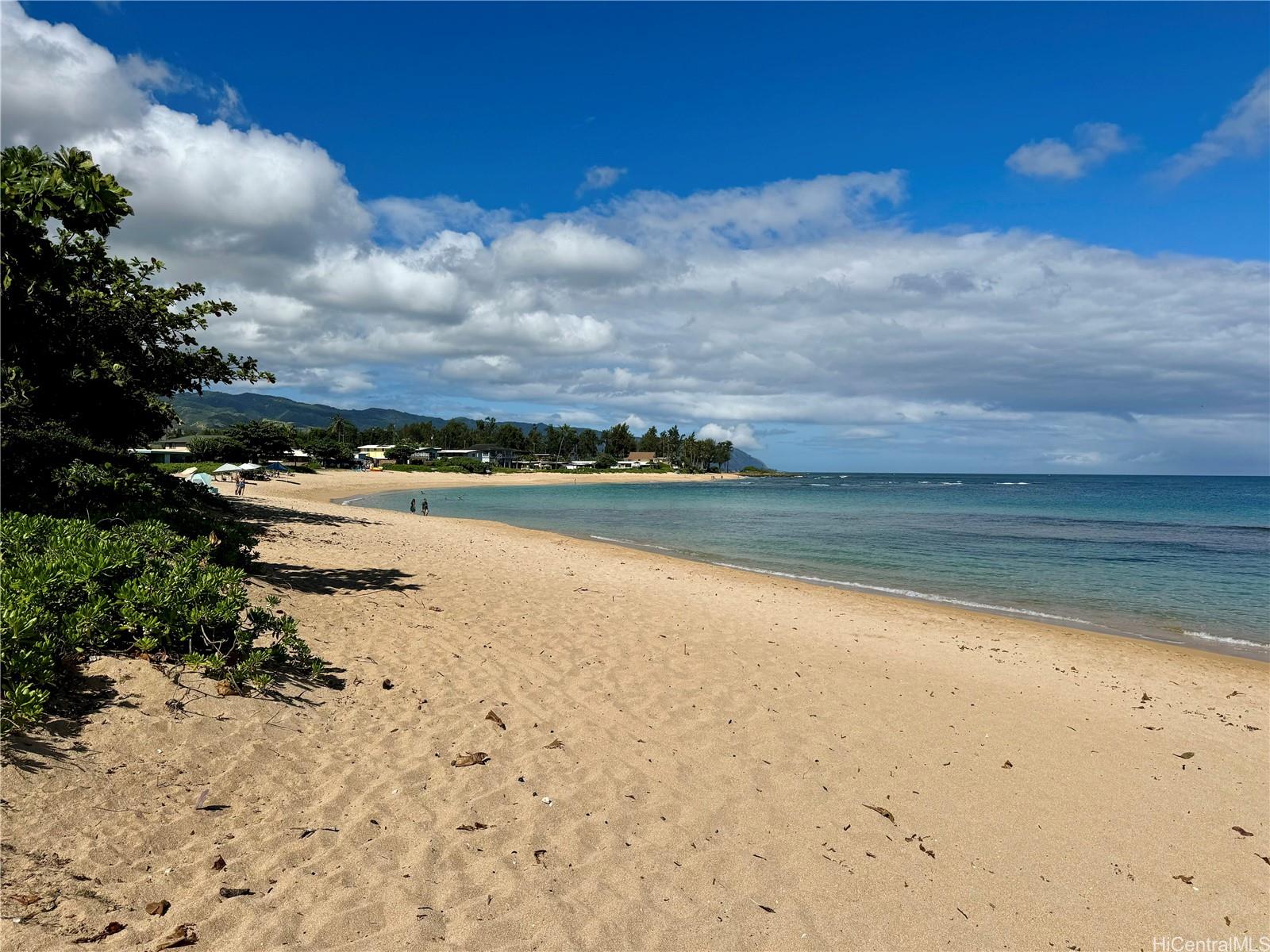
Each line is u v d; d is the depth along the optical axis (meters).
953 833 5.03
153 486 13.29
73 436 12.17
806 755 6.11
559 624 9.97
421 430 177.12
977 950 3.80
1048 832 5.18
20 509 9.43
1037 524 44.81
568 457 180.38
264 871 3.57
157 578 5.96
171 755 4.34
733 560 24.69
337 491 64.12
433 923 3.37
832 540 32.44
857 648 10.57
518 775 5.08
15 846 3.31
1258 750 7.33
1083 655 11.70
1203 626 15.36
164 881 3.37
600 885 3.90
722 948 3.52
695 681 7.91
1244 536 37.34
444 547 18.78
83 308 15.45
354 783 4.61
